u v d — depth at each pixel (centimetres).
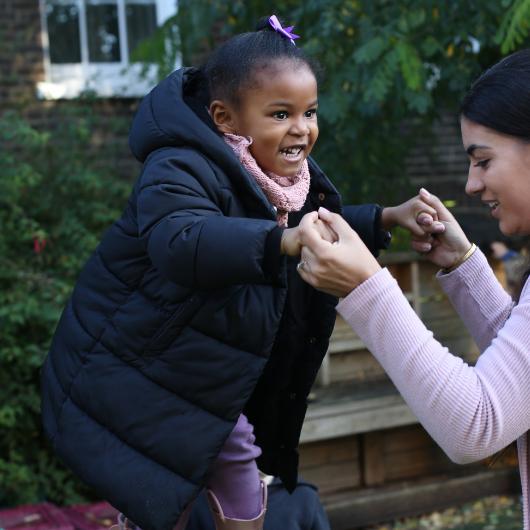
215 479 213
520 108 162
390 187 575
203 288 173
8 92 602
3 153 509
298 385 217
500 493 490
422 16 430
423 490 468
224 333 190
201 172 184
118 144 596
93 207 523
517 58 168
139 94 619
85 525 402
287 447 223
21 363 459
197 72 206
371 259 160
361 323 159
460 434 153
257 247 164
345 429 439
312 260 159
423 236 216
